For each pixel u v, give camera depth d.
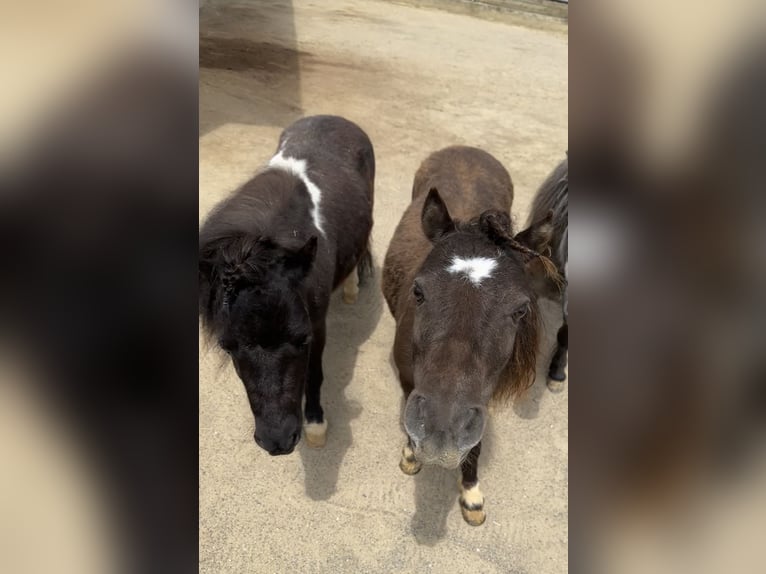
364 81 3.20
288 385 0.93
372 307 1.64
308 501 1.18
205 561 1.07
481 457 1.30
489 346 0.83
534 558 1.14
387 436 1.32
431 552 1.13
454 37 4.38
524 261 0.95
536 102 3.37
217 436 1.26
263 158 2.19
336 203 1.30
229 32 3.51
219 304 0.91
